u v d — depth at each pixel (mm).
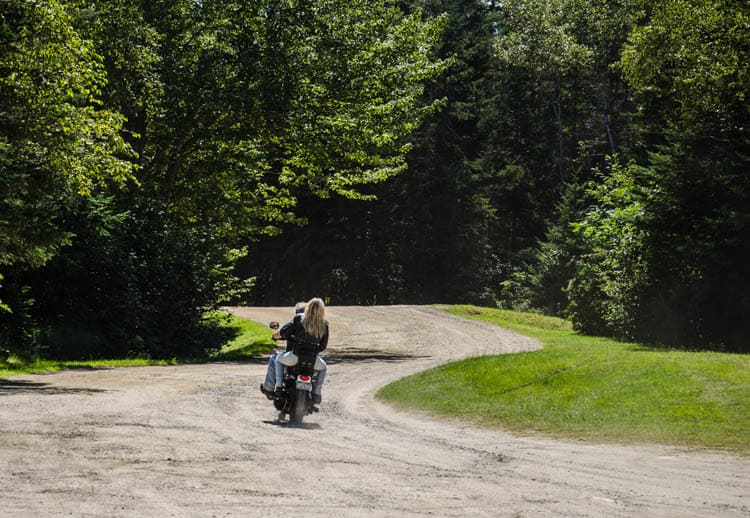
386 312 66938
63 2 30281
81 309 38000
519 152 121312
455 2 105312
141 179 47031
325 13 45500
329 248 101250
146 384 23359
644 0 69188
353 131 45938
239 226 54500
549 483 10688
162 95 44156
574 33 100188
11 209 28484
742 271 39875
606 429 16781
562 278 78125
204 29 45688
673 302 43000
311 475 10172
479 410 20031
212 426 14664
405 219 103688
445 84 104375
